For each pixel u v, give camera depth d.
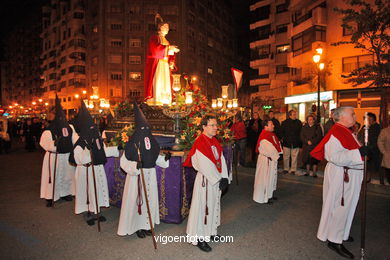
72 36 46.16
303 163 9.07
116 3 41.91
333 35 17.03
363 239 3.53
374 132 7.56
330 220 3.75
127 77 41.94
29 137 14.33
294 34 20.59
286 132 8.38
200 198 3.74
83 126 4.64
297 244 3.92
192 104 5.42
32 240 4.03
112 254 3.62
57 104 5.59
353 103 16.17
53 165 5.64
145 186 3.84
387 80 8.02
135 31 42.03
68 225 4.58
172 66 6.76
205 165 3.59
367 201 5.88
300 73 21.78
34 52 69.75
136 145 3.88
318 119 10.90
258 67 33.91
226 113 6.52
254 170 9.15
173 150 4.51
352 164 3.60
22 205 5.59
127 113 6.86
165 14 42.12
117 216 5.00
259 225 4.61
